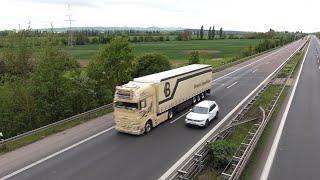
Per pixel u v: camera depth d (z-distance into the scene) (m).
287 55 88.31
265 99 32.72
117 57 38.69
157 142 21.75
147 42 192.75
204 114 25.02
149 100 23.88
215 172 16.50
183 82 29.25
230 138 21.52
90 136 23.00
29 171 17.39
